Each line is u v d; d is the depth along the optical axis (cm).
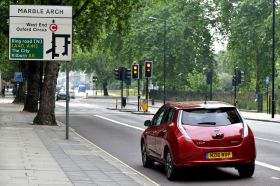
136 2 4256
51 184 1206
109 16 4394
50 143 2234
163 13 9344
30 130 2917
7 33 4838
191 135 1419
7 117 4112
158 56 8994
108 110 6203
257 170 1611
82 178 1327
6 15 4688
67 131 2466
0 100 8406
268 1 8531
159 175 1537
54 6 2441
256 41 8569
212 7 9631
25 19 2445
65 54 2450
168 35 9006
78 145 2200
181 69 9281
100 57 11438
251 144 1447
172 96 9525
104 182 1281
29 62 4878
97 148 2120
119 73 6525
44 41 2450
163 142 1496
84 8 4234
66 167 1521
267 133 3094
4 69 9550
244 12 8706
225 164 1415
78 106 7256
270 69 8694
